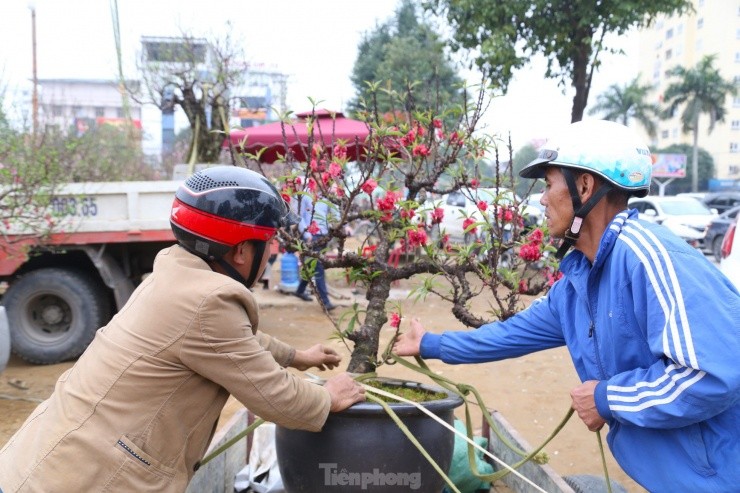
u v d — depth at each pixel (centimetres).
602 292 181
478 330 242
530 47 1102
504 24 1092
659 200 1485
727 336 154
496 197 271
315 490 226
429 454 226
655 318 163
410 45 1661
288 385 188
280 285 995
